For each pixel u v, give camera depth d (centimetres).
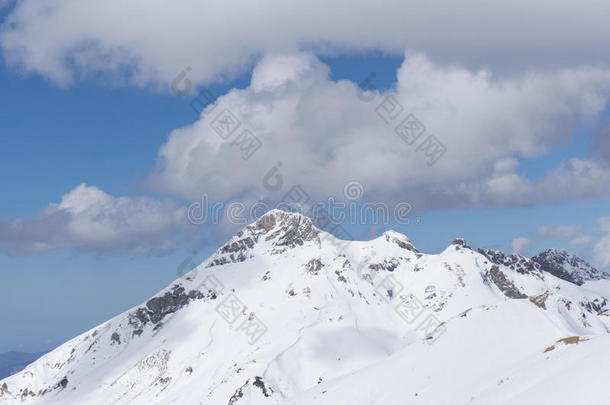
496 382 9175
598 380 7094
